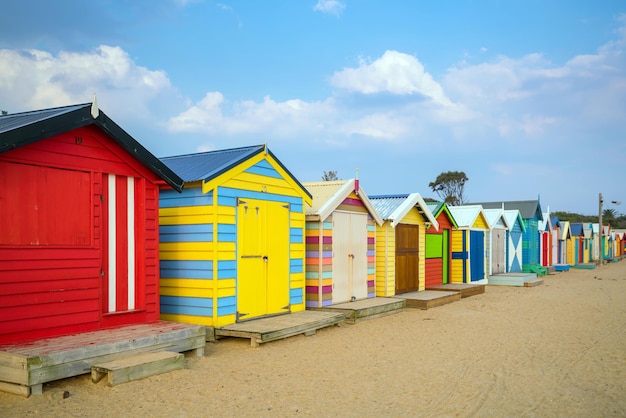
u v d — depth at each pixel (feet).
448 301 58.34
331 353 32.27
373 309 46.26
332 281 47.32
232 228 36.01
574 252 153.79
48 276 26.13
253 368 28.19
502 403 23.38
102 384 24.06
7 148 23.75
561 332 41.06
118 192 29.91
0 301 24.23
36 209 25.76
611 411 22.44
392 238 56.70
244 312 36.91
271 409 21.84
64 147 26.99
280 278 40.60
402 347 34.58
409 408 22.44
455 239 77.92
